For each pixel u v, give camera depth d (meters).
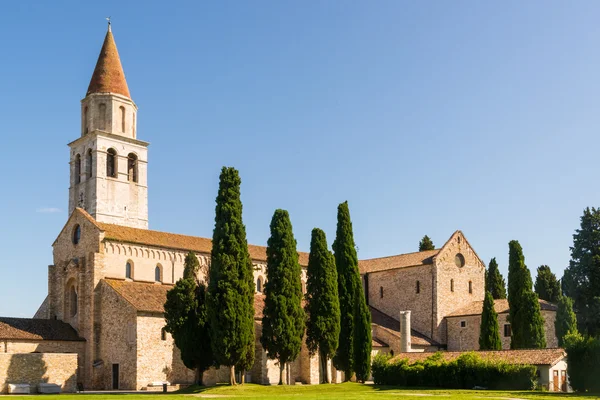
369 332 75.81
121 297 71.88
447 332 92.56
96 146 91.62
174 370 71.19
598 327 94.56
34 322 74.94
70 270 79.38
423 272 94.69
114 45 97.88
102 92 94.56
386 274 99.69
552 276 121.06
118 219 92.31
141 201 96.00
